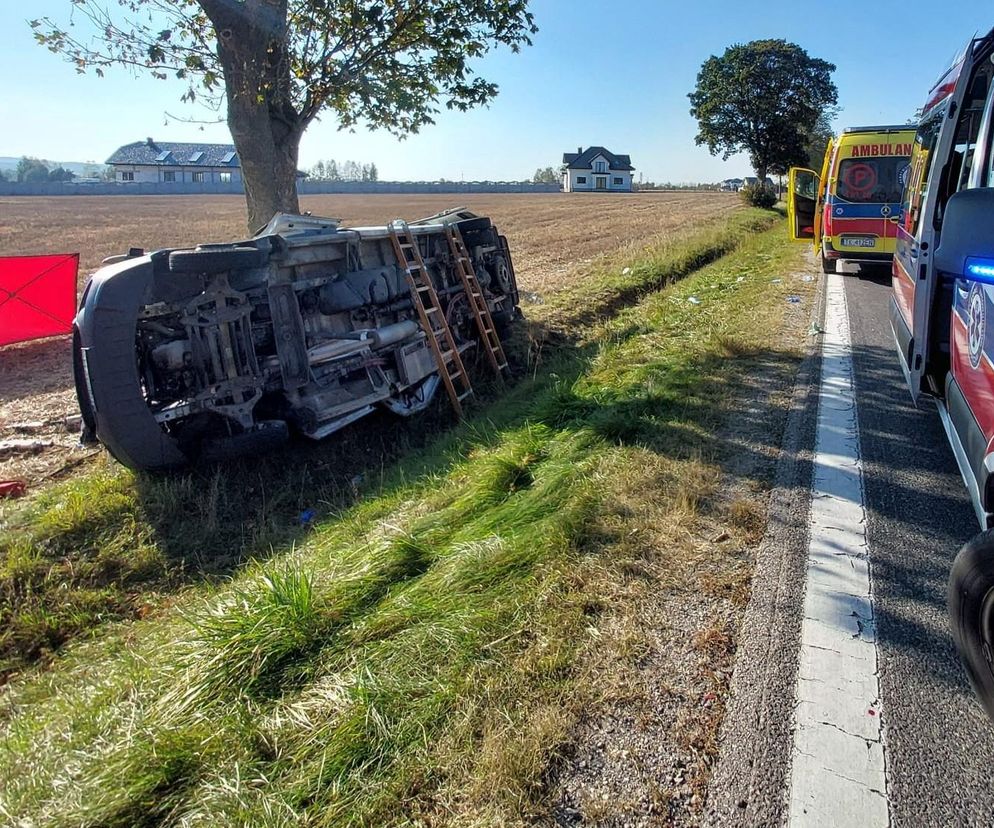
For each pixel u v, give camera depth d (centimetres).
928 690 255
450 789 219
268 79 780
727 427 516
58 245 2597
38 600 409
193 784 230
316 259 618
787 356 710
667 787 217
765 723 240
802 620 295
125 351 473
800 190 1833
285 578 331
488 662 273
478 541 375
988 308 275
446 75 901
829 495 407
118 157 9606
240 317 532
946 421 373
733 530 369
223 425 546
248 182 819
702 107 4191
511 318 959
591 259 1780
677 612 303
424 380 745
